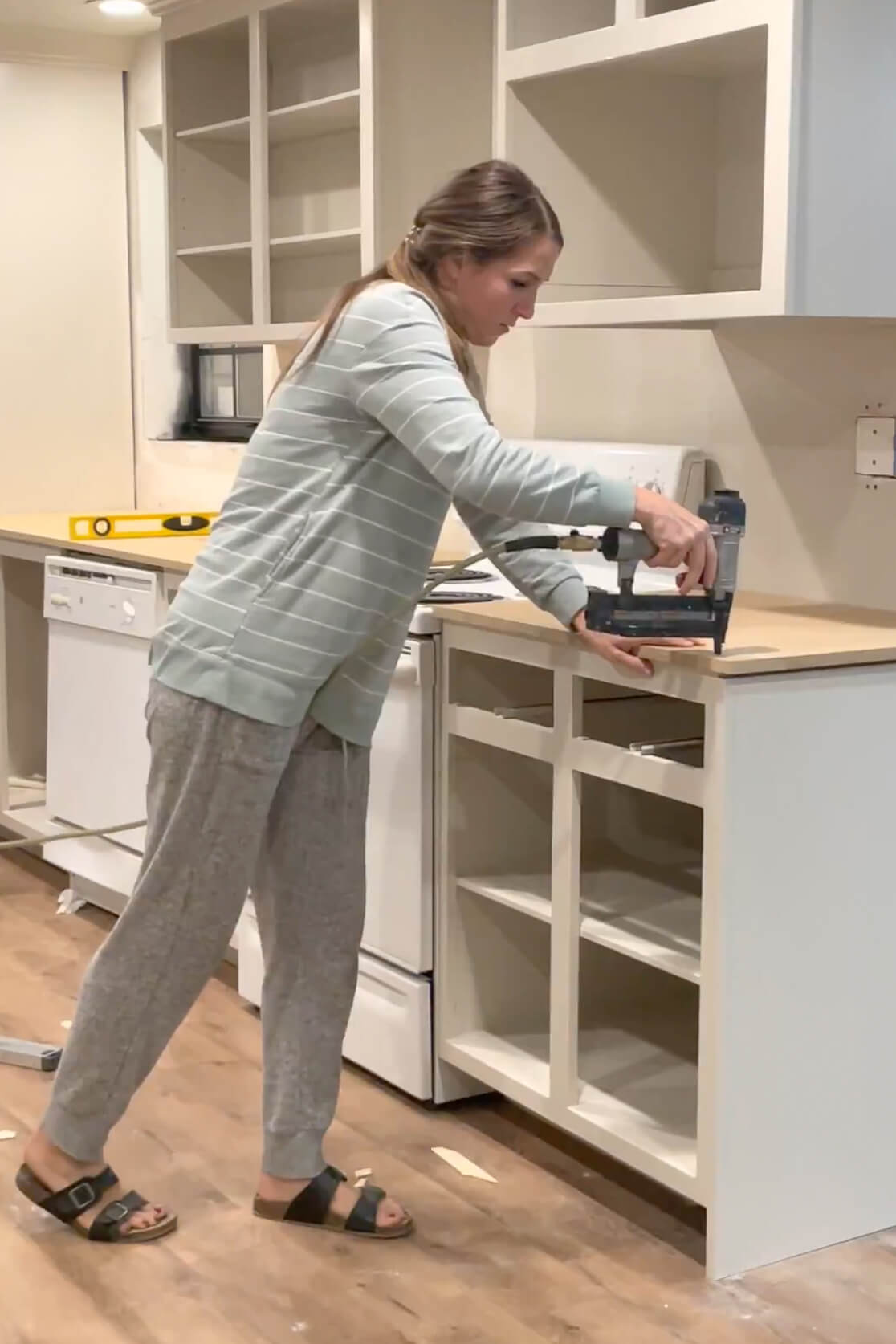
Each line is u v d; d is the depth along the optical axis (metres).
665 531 2.00
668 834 2.93
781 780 2.16
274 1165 2.33
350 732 2.21
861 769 2.23
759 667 2.09
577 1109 2.45
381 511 2.06
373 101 3.17
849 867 2.24
